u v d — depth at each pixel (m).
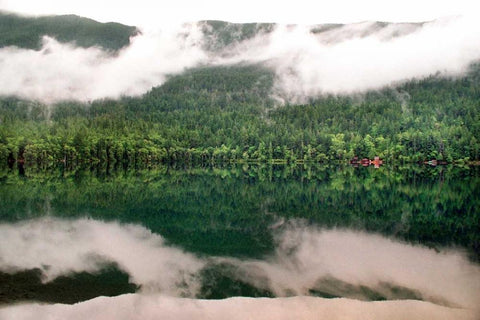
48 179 86.06
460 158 157.75
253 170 139.75
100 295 19.00
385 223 36.38
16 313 17.09
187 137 184.75
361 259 24.17
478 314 16.64
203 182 86.69
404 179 96.50
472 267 22.58
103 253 25.81
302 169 145.38
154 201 52.19
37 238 29.80
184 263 23.59
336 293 18.81
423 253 25.53
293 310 17.25
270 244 28.16
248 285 19.86
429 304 17.58
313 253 25.59
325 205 49.00
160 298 18.47
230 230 33.16
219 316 16.73
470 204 49.25
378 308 17.34
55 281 20.66
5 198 51.97
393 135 182.88
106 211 43.00
